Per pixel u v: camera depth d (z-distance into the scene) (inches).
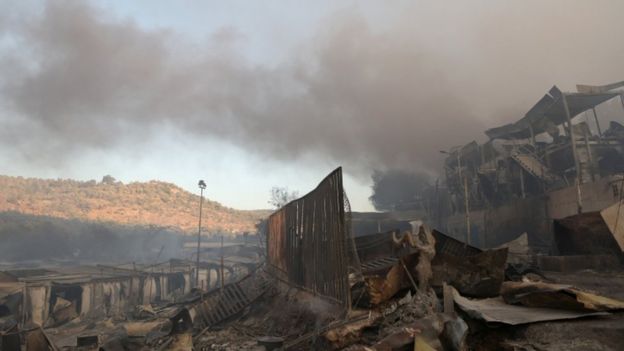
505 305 309.0
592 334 235.3
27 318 981.8
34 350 489.1
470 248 528.4
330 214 500.7
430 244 411.2
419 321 305.9
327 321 447.2
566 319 261.6
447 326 263.1
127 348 601.3
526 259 823.1
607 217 703.1
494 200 1779.0
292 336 510.0
